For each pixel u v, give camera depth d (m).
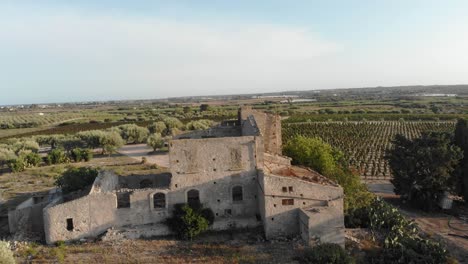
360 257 37.00
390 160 62.69
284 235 40.00
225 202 43.38
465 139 58.66
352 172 54.78
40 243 40.84
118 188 49.78
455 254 41.19
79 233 40.94
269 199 39.66
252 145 43.34
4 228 46.81
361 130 146.12
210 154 42.91
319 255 33.66
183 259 35.88
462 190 59.19
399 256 36.44
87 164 87.31
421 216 54.78
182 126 135.62
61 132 152.12
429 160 55.56
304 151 53.88
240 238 40.12
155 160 90.88
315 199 40.09
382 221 43.28
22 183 70.38
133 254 37.03
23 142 107.38
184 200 42.59
